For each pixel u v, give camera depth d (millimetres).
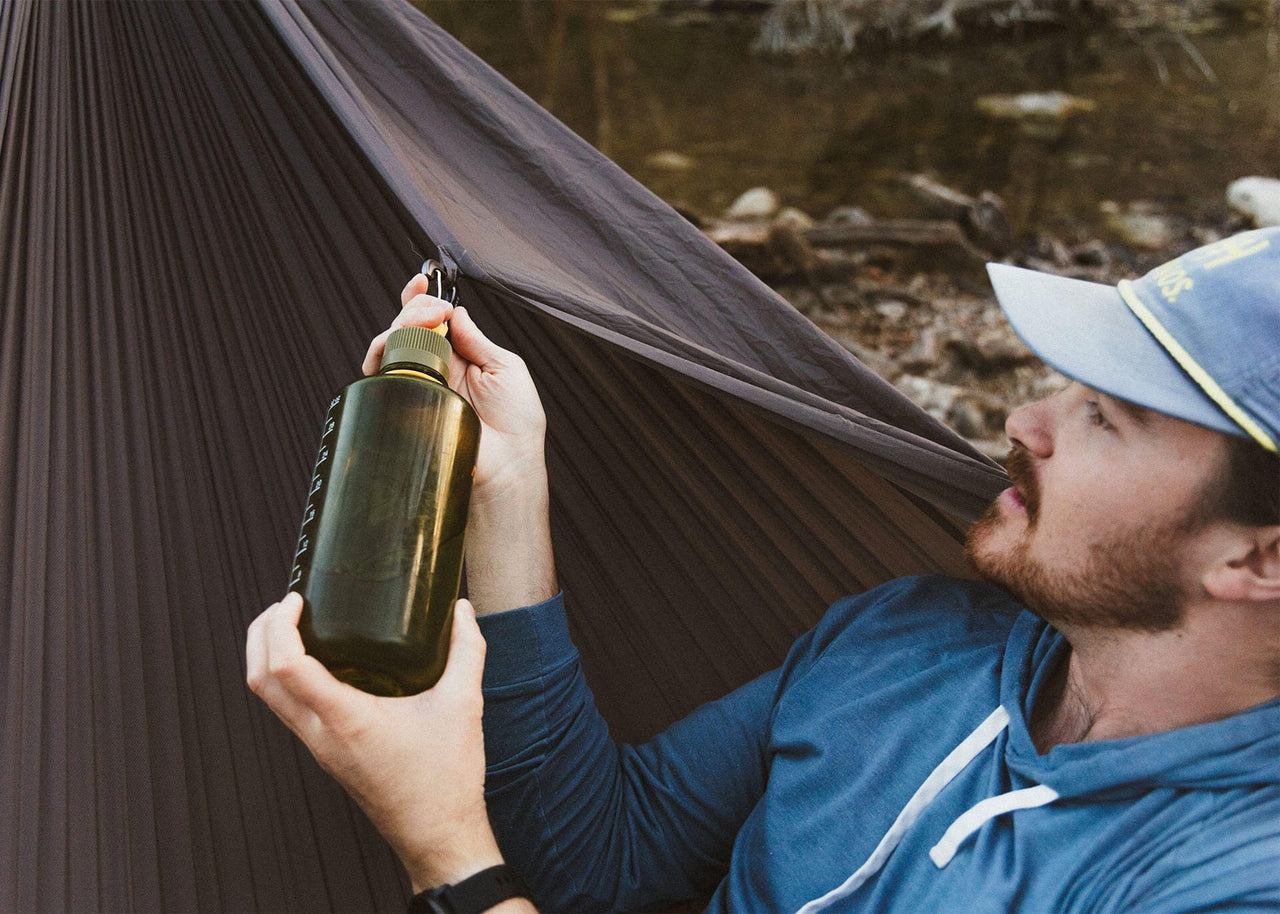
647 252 1240
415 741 799
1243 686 818
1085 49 8547
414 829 819
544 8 8578
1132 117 7719
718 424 1151
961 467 1076
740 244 4930
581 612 1274
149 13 1170
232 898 989
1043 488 873
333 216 1174
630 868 1089
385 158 994
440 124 1280
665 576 1258
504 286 967
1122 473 817
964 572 1186
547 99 7926
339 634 758
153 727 983
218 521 1090
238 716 1036
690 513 1230
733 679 1280
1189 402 782
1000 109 7871
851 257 5219
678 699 1287
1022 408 917
